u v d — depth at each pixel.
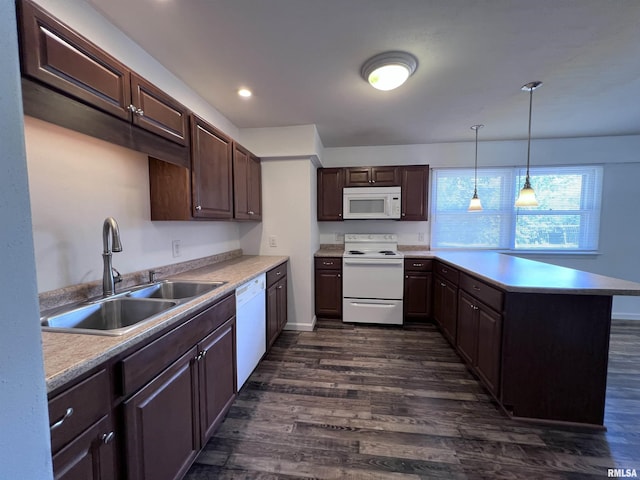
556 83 2.04
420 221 3.68
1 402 0.44
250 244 3.12
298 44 1.58
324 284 3.37
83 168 1.35
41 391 0.49
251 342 2.02
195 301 1.29
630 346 2.62
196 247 2.30
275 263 2.51
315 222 3.46
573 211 3.48
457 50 1.64
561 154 3.43
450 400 1.86
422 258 3.22
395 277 3.21
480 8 1.31
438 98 2.28
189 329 1.24
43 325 1.06
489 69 1.85
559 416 1.64
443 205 3.74
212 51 1.65
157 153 1.44
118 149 1.55
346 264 3.27
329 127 2.98
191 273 2.04
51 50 0.92
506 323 1.65
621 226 3.38
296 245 3.06
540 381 1.64
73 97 1.00
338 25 1.43
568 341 1.61
